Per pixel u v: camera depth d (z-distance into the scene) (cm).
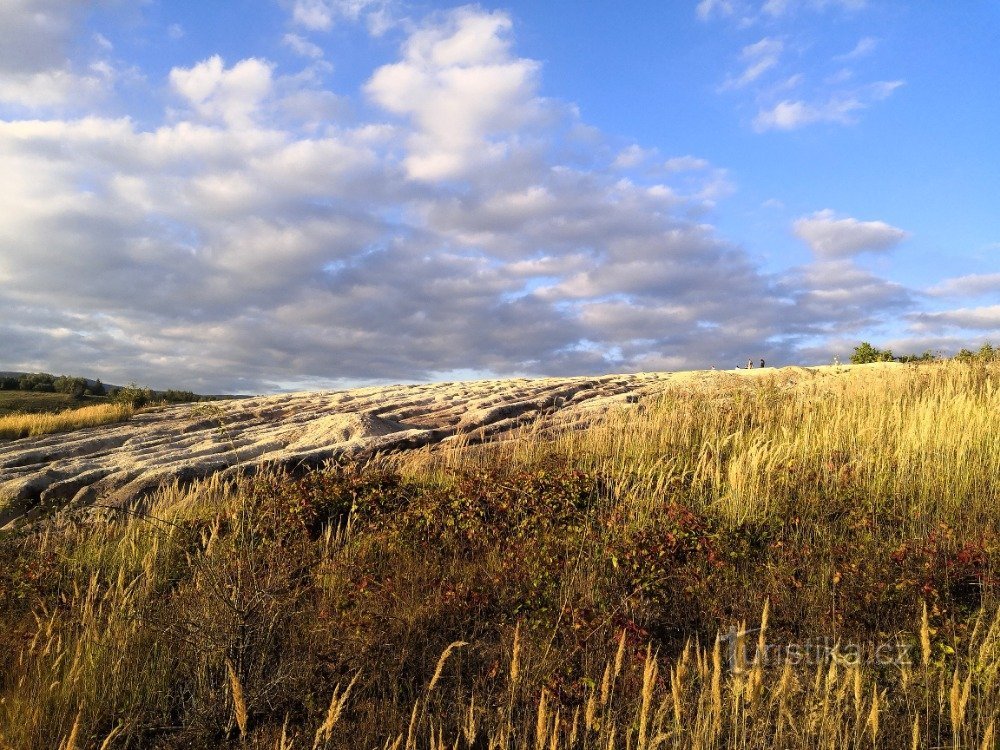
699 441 1167
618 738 459
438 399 2383
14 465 1688
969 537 708
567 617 601
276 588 557
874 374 1620
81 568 760
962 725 430
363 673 545
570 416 1669
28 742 461
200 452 1600
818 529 770
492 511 862
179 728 502
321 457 1341
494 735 473
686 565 688
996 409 1070
